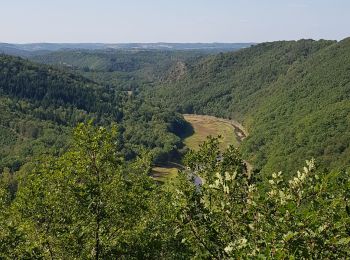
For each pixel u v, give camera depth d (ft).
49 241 69.21
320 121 402.31
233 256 35.04
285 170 355.97
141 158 125.08
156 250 76.59
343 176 38.86
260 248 34.30
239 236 39.63
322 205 34.83
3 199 81.97
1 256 65.92
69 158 71.72
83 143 71.56
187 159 77.82
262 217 37.29
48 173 72.54
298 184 38.01
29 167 295.69
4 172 343.46
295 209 32.55
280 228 33.32
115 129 74.90
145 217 84.12
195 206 39.29
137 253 72.64
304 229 32.12
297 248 31.40
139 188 76.89
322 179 36.40
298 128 428.56
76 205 70.79
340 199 34.68
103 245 71.20
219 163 71.61
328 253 32.68
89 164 72.13
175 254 74.49
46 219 72.59
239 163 71.26
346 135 357.20
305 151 368.27
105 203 71.61
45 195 71.67
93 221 70.33
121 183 72.18
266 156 433.48
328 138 367.86
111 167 73.87
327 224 33.55
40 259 67.51
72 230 69.72
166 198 91.45
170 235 76.43
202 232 39.50
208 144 77.20
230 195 40.93
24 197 71.51
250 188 39.70
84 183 72.28
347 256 32.55
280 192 36.99
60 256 69.92
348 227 33.68
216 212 40.63
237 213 40.34
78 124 71.97
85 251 69.97
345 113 400.67
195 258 40.11
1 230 68.80
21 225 68.74
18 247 66.90
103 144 73.20
